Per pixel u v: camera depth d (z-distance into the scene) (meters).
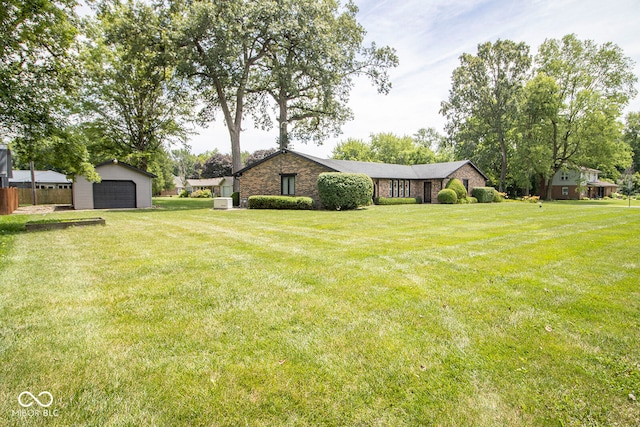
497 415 1.98
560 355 2.64
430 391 2.20
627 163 32.88
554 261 5.65
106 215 15.48
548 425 1.91
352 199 18.58
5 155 20.30
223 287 4.25
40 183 38.19
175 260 5.71
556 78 32.72
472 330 3.07
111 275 4.79
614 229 9.64
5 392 2.12
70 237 8.18
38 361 2.49
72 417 1.92
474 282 4.48
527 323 3.21
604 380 2.31
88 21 11.47
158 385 2.23
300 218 13.24
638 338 2.92
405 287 4.25
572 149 33.00
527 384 2.27
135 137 27.55
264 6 19.08
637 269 5.15
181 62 19.33
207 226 10.59
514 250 6.56
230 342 2.82
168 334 2.96
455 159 49.16
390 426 1.89
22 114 9.49
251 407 2.03
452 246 6.96
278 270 5.06
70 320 3.24
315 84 23.98
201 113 28.11
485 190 27.58
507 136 36.22
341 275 4.79
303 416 1.96
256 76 25.36
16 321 3.20
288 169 22.12
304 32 19.92
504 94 33.59
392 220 12.20
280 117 26.02
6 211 16.69
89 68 12.08
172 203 29.78
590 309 3.56
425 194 27.67
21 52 9.92
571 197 40.69
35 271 4.98
